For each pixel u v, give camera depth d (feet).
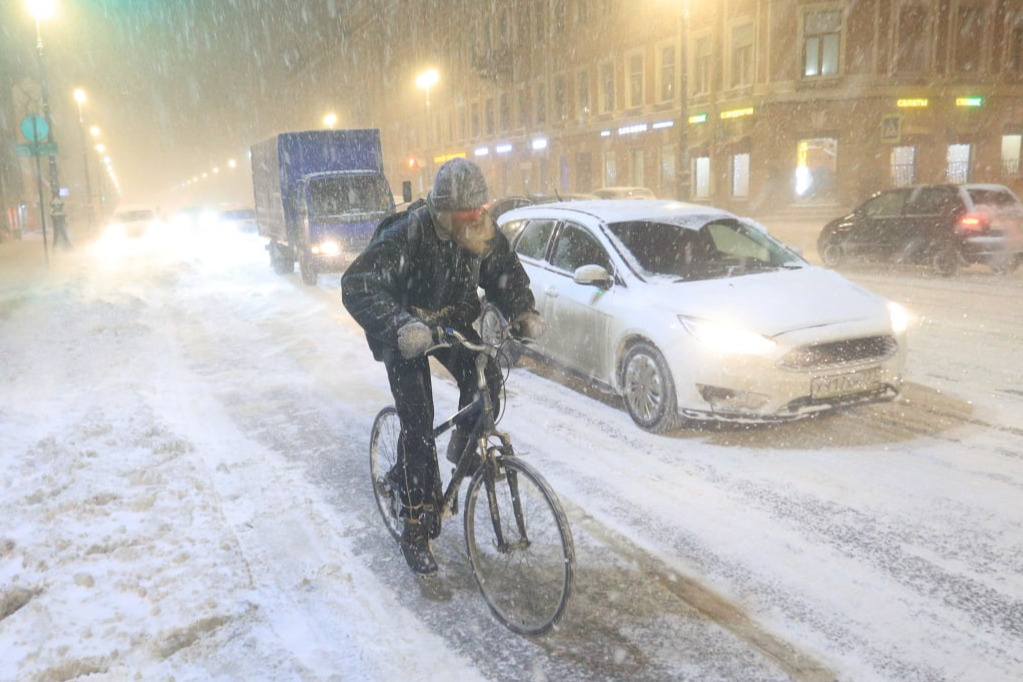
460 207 10.21
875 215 48.91
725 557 12.60
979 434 17.66
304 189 50.34
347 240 50.01
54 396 22.66
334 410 21.62
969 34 105.19
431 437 11.58
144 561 12.54
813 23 101.04
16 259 84.43
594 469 16.49
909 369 23.47
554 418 19.97
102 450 17.70
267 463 17.52
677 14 113.70
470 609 11.39
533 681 9.71
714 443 17.76
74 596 11.44
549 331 22.21
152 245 100.78
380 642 10.60
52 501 14.65
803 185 104.37
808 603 11.21
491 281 11.57
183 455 17.71
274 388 24.16
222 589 11.73
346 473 16.85
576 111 140.67
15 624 10.75
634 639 10.49
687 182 84.53
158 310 41.55
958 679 9.47
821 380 16.94
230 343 31.60
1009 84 108.06
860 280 45.06
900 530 13.25
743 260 21.03
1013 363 23.84
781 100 102.32
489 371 11.23
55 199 93.50
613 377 19.79
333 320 36.50
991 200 44.96
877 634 10.41
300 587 12.08
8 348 30.48
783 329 17.12
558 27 142.72
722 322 17.37
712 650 10.19
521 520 10.62
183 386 24.62
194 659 10.21
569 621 10.96
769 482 15.47
